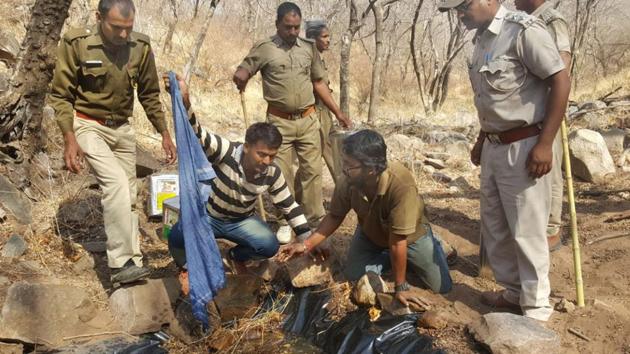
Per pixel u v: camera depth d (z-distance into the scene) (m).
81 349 3.40
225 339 3.58
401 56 23.62
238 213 3.78
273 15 21.72
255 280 3.92
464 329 3.50
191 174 3.44
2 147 5.03
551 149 3.24
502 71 3.28
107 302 3.84
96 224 4.89
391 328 3.52
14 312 3.44
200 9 20.00
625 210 5.66
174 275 4.25
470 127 10.80
